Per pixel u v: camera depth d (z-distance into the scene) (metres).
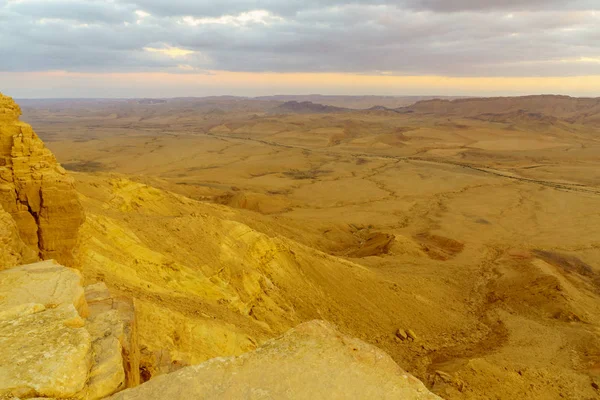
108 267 18.88
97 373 7.06
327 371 8.25
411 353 26.03
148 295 17.75
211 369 8.05
